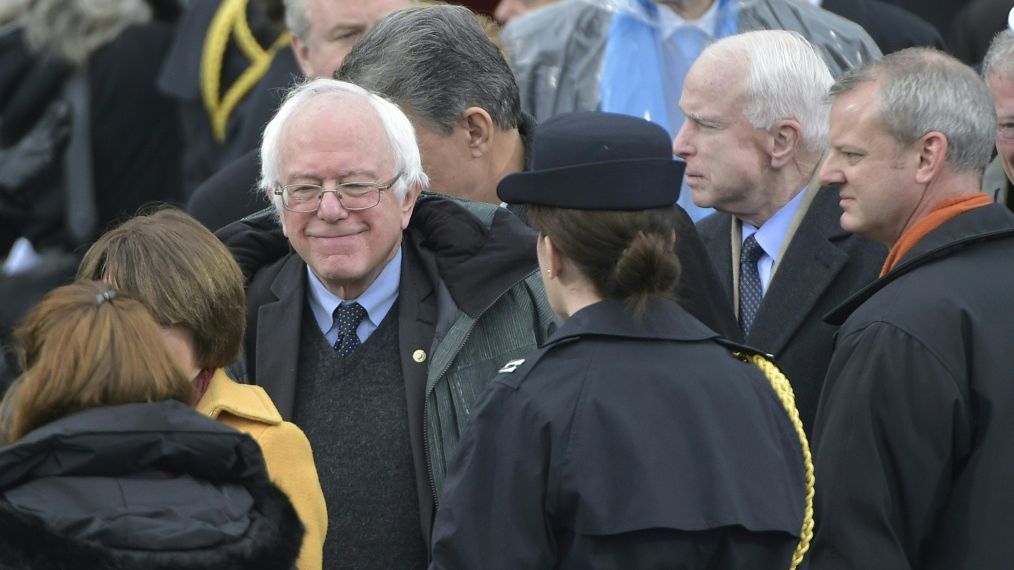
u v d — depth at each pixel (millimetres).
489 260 14211
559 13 20828
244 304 13008
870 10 22578
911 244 13789
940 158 13812
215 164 23234
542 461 11297
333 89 14102
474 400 13922
